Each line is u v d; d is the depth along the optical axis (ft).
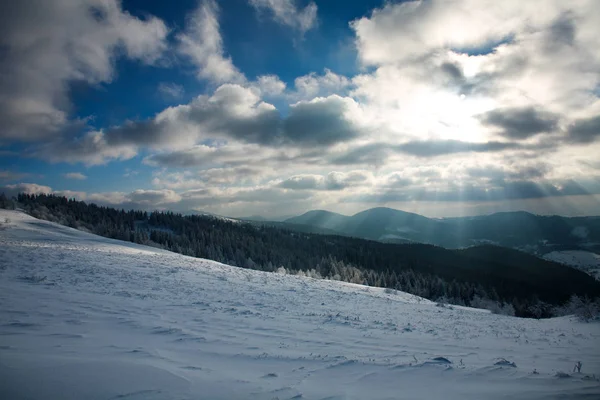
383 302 73.72
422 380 19.02
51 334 24.70
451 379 19.22
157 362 19.97
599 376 20.45
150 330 29.09
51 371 16.44
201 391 15.70
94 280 52.85
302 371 20.59
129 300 41.60
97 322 29.89
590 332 47.50
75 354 20.04
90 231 279.28
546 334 43.70
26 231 149.07
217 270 93.15
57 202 332.19
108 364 18.19
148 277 62.59
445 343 32.45
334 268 283.38
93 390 14.79
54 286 44.65
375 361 23.39
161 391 15.26
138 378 16.57
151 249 164.76
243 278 83.56
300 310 48.03
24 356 18.57
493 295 276.41
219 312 40.45
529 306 256.73
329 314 45.96
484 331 43.14
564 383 18.34
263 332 32.35
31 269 55.42
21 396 13.65
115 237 268.41
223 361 21.98
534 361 25.96
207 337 28.50
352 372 20.53
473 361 24.68
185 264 95.30
